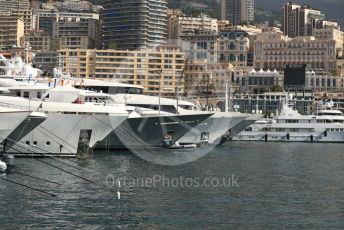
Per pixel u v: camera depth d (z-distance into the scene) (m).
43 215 63.19
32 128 111.25
